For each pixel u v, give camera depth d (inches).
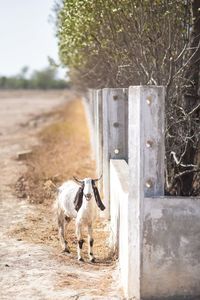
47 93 6274.6
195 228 312.7
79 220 397.1
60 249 434.6
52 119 2011.6
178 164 428.8
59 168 820.0
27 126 1765.5
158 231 312.3
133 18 441.4
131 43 452.4
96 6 453.7
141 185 309.3
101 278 364.8
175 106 426.3
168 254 314.0
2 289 345.4
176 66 431.2
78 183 424.8
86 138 1272.1
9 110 2815.0
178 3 431.8
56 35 591.8
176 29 431.8
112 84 600.1
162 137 312.0
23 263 396.5
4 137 1412.4
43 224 523.8
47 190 653.9
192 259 314.5
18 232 490.6
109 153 505.0
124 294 330.3
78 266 390.6
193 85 441.1
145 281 315.9
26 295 334.0
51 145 1151.0
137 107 308.3
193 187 464.1
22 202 626.2
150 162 313.0
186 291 316.8
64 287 346.3
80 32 496.1
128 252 316.5
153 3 428.5
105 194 505.7
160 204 310.7
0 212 577.9
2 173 823.1
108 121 502.6
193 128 431.5
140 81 453.1
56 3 659.4
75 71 963.3
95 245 443.8
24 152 995.9
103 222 504.7
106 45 495.2
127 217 323.6
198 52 431.8
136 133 309.1
